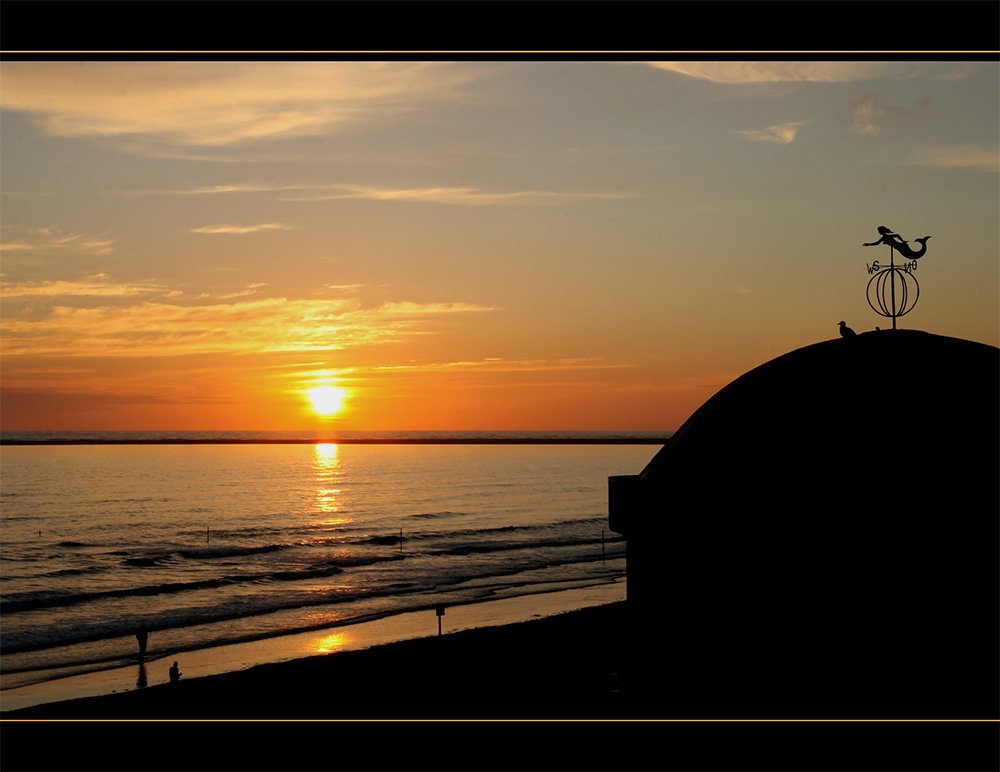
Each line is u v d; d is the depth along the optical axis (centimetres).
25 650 3278
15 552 6406
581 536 7462
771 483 579
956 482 527
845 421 579
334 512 9894
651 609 657
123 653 3225
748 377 694
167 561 5984
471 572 5378
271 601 4369
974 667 498
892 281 665
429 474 18200
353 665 2719
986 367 595
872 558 529
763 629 565
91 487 13075
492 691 2139
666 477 658
